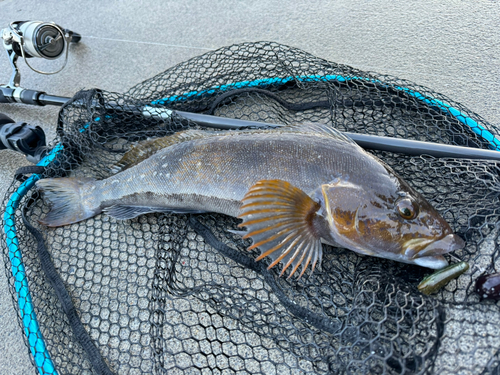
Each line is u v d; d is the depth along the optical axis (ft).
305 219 1.25
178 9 2.59
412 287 1.24
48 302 1.43
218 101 1.77
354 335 1.14
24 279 1.39
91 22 2.58
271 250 1.20
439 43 2.10
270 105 1.84
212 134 1.44
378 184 1.23
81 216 1.56
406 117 1.67
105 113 1.71
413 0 2.35
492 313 1.19
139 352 1.35
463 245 1.20
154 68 2.27
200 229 1.48
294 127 1.42
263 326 1.32
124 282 1.49
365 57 2.12
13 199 1.58
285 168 1.29
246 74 1.89
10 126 1.70
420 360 1.07
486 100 1.83
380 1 2.39
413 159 1.49
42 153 1.71
